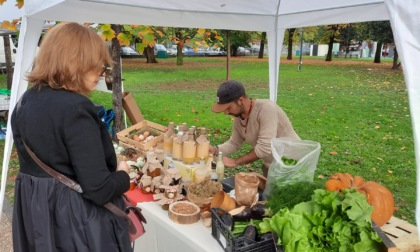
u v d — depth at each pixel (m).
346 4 3.40
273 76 4.43
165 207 2.04
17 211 1.46
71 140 1.27
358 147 6.07
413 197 4.21
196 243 1.70
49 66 1.32
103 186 1.30
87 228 1.36
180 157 2.41
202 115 8.30
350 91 11.94
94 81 1.42
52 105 1.30
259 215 1.69
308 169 1.90
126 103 5.03
